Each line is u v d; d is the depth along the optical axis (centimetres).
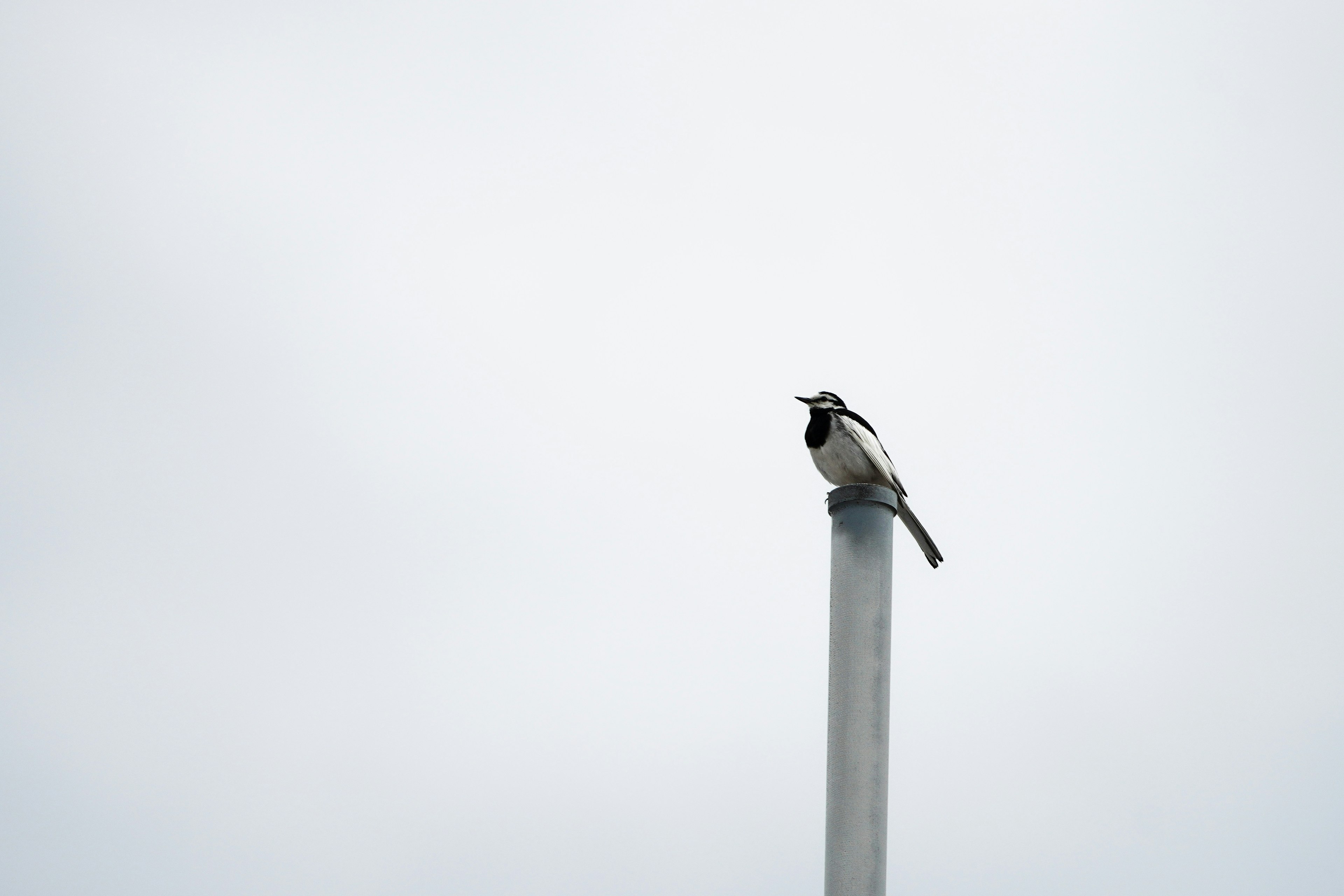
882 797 1273
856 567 1369
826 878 1249
